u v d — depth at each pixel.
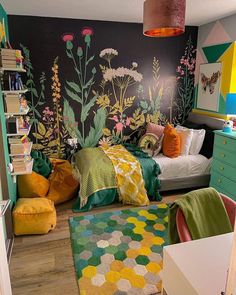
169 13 1.61
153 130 4.07
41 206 2.71
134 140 4.42
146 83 4.27
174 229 1.50
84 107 4.09
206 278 1.04
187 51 4.33
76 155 3.92
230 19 3.53
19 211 2.62
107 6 3.13
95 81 4.05
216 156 3.33
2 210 1.52
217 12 3.38
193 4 3.03
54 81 3.88
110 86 4.12
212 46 3.91
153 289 1.99
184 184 3.64
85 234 2.68
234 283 0.87
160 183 3.53
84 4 3.04
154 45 4.16
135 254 2.38
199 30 4.24
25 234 2.68
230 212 1.55
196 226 1.44
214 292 0.98
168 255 1.18
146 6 1.71
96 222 2.90
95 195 3.18
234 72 3.55
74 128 4.12
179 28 1.66
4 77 2.65
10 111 2.68
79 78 3.97
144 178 3.40
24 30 3.61
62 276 2.15
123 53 4.06
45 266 2.26
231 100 3.13
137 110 4.34
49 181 3.45
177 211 1.47
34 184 3.13
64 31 3.76
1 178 2.50
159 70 4.28
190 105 4.57
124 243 2.54
